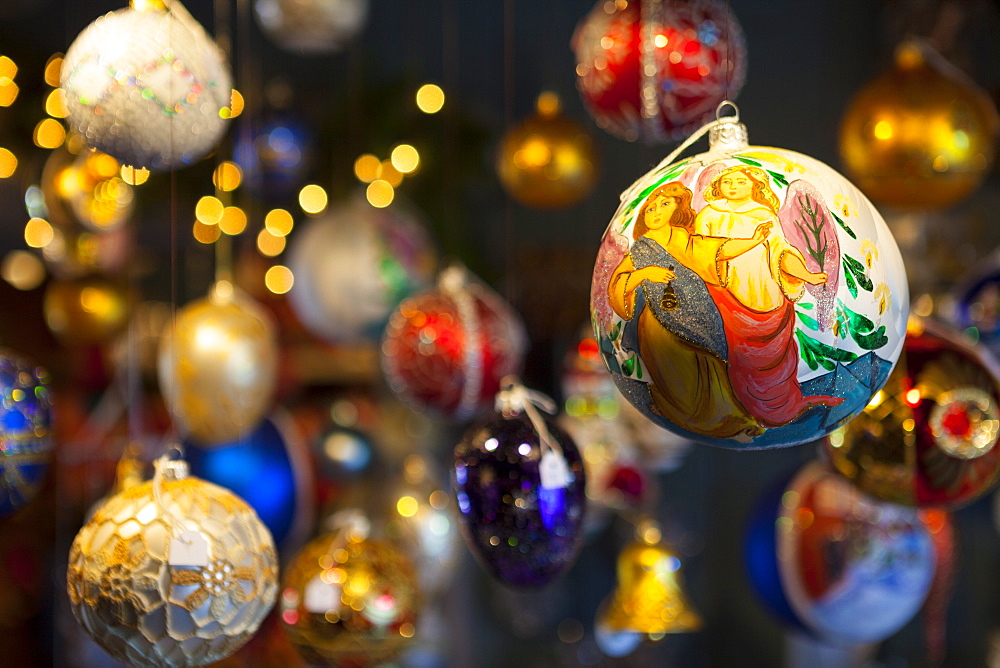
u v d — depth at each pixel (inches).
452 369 40.6
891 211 48.0
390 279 45.0
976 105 39.1
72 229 41.8
